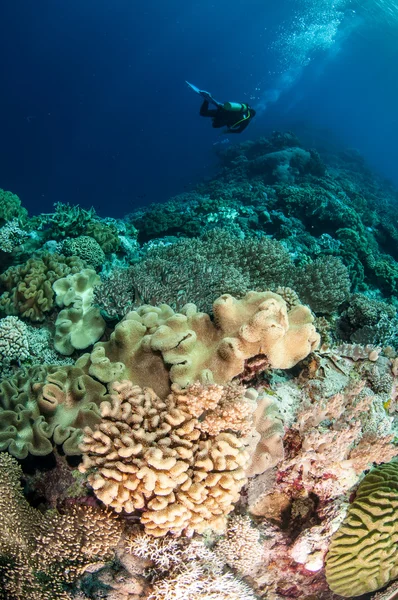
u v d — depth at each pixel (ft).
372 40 209.05
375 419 15.96
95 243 24.61
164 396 12.09
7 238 25.18
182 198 81.71
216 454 10.23
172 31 315.78
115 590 10.68
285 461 13.26
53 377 12.69
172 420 10.27
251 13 283.79
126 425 10.12
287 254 26.48
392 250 65.87
